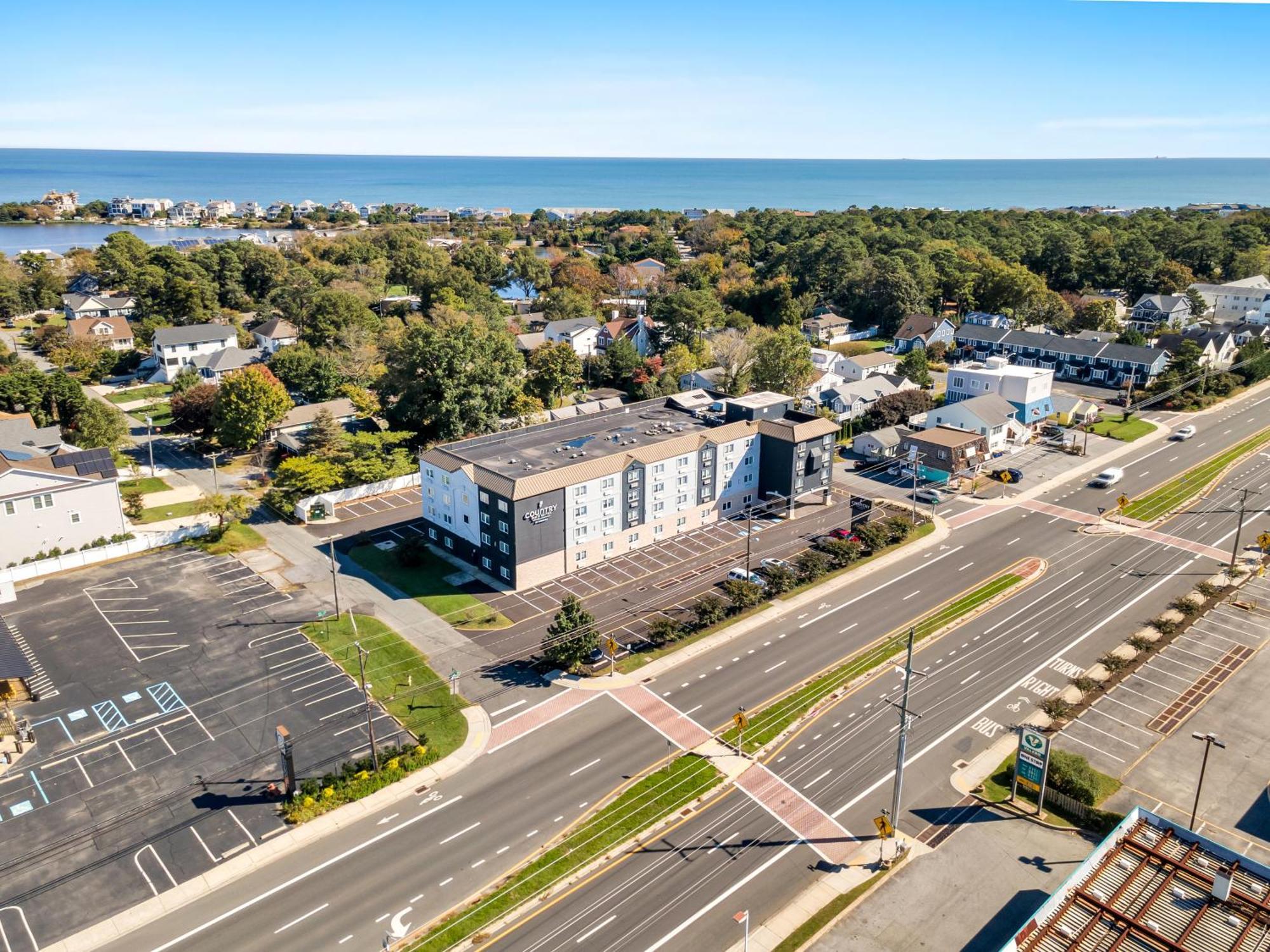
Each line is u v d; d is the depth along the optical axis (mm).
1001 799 55594
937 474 111000
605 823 53625
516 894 48312
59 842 52031
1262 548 85375
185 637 74438
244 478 111188
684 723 63375
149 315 184500
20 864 50375
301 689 67125
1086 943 41562
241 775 57844
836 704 65500
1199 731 62094
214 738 61438
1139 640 73188
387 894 48375
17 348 171000
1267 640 73500
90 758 59375
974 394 132000
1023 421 126562
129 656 71438
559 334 174125
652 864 50531
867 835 52656
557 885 48938
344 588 83125
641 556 90562
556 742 61281
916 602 80688
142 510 99250
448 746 60750
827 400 133500
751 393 133875
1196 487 108125
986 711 64688
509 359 129125
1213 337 157000
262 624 76500
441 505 90562
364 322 165500
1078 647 73188
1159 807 54406
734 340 143625
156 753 59906
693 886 48938
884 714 64375
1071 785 54750
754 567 87188
